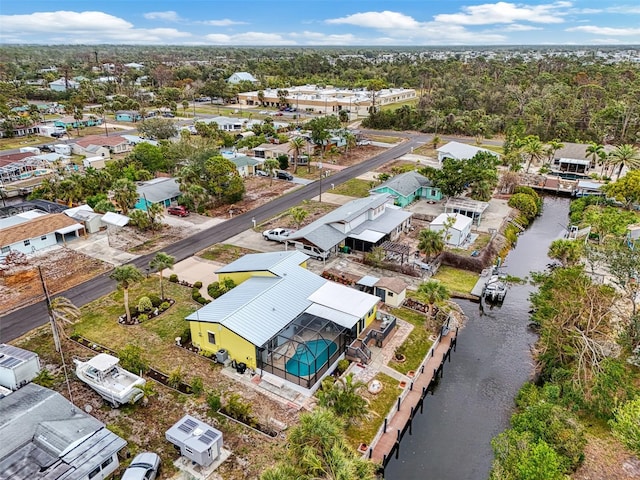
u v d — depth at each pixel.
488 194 70.62
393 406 33.28
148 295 46.78
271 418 31.52
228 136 112.00
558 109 125.94
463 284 51.69
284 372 34.53
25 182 87.19
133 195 66.19
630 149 82.19
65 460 25.84
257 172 92.00
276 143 111.75
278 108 171.88
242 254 56.22
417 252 56.97
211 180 72.31
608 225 56.84
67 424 28.28
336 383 31.62
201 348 38.62
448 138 125.81
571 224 69.19
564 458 27.33
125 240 60.47
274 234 59.84
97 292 47.66
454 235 58.66
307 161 97.75
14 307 44.91
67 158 98.81
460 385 37.34
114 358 34.59
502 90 149.88
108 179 75.25
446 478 29.17
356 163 100.50
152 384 33.44
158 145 97.19
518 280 53.91
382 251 53.25
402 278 51.47
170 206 72.00
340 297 41.12
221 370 36.28
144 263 54.06
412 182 75.81
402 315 44.53
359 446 29.86
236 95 184.75
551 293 40.25
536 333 44.12
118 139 109.56
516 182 80.56
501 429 33.00
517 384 37.44
